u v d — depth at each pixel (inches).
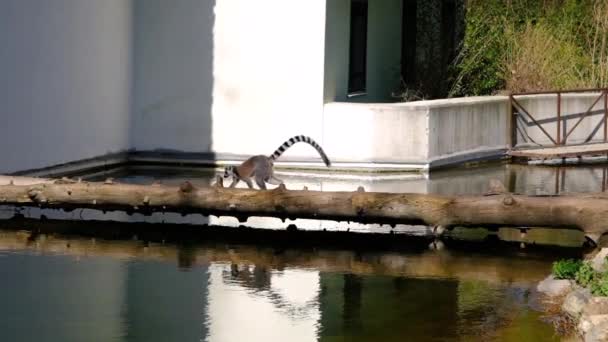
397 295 520.1
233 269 566.3
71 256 584.7
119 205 641.6
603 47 1121.4
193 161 898.7
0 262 568.1
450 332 460.1
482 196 615.8
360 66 1007.6
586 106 1005.2
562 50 1132.5
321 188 783.1
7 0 727.7
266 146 887.1
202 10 891.4
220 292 520.7
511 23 1158.3
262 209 629.3
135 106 905.5
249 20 883.4
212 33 890.7
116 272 553.9
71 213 692.1
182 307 493.0
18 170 747.4
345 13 933.2
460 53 1106.1
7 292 510.9
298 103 878.4
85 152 839.1
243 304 500.7
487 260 592.7
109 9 864.9
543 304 503.2
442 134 891.4
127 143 902.4
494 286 537.3
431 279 551.5
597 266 530.9
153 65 901.8
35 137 768.3
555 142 986.7
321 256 598.2
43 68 776.3
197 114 896.9
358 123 869.2
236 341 445.7
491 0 1171.3
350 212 620.1
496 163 944.3
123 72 890.1
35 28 762.8
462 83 1103.6
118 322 468.4
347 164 874.1
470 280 549.3
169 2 896.3
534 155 945.5
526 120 975.6
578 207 599.5
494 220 607.5
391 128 868.6
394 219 619.5
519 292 525.7
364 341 448.5
